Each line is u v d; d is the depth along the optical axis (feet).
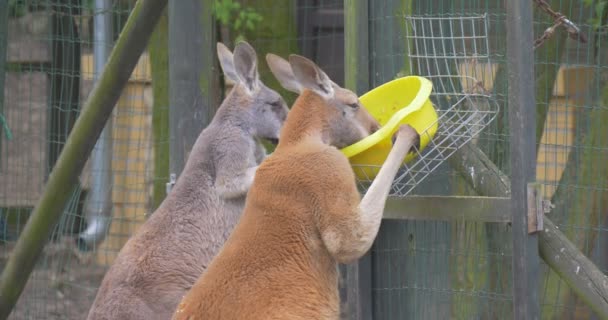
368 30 33.71
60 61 48.06
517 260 29.12
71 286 48.39
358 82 33.68
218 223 32.53
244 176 32.78
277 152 28.35
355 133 29.94
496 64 34.50
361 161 29.40
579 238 38.63
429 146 31.37
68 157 34.24
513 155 29.17
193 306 26.22
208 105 34.73
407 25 33.30
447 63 33.12
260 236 26.84
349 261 26.99
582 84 40.40
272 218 27.07
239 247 26.84
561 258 29.89
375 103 32.22
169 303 31.09
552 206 31.19
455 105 31.12
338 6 55.06
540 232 30.17
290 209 27.04
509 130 30.60
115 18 49.26
